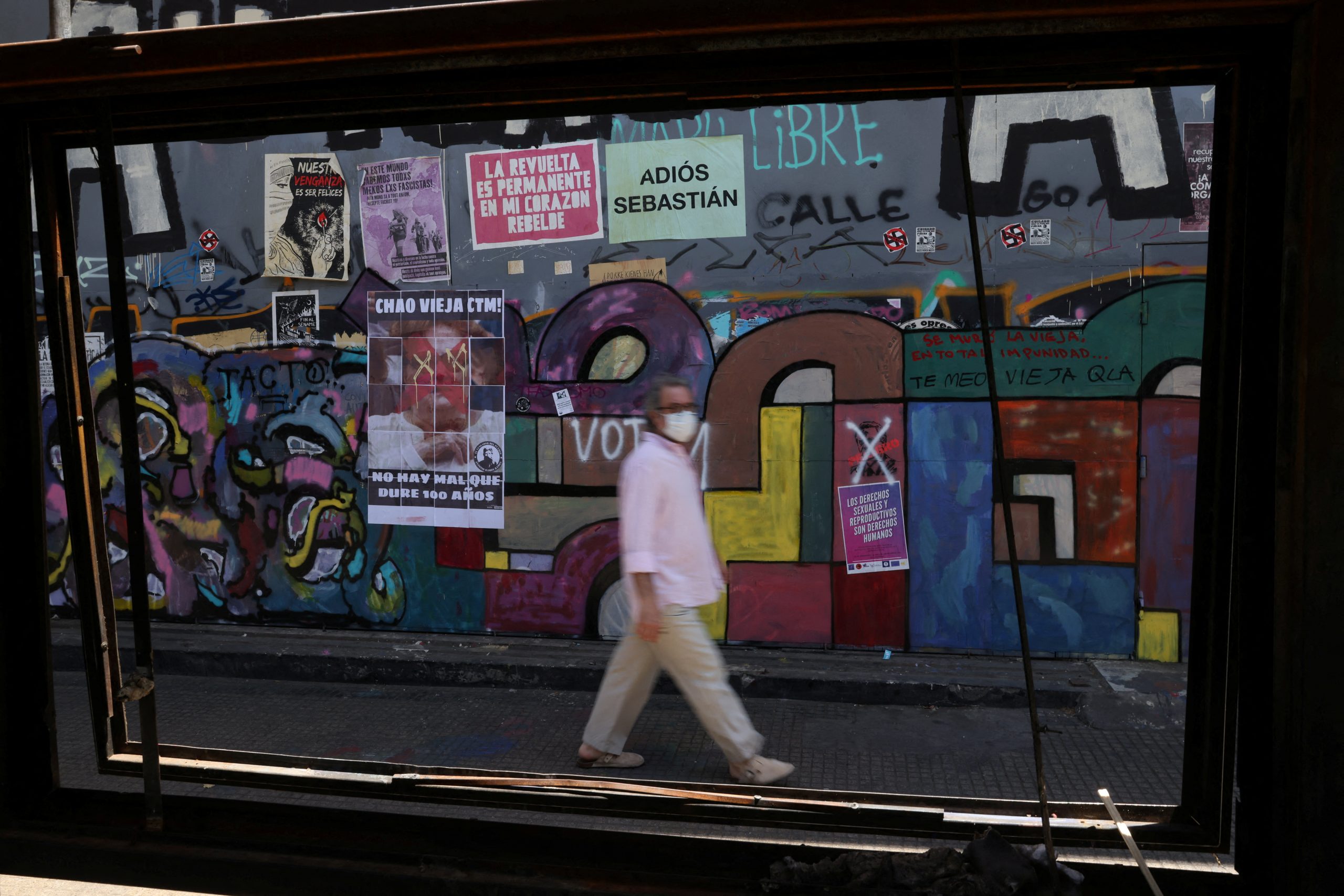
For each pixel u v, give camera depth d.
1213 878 1.70
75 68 1.80
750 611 5.67
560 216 5.80
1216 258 1.69
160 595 6.41
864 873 1.75
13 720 2.00
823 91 1.78
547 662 5.43
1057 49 1.65
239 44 1.74
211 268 6.26
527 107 1.88
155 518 6.40
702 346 5.67
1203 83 1.68
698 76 1.77
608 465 5.86
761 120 5.52
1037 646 5.40
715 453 5.66
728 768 4.11
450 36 1.68
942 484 5.44
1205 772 1.78
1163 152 5.10
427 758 4.30
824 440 5.56
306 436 6.21
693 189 5.62
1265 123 1.57
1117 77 1.69
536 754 4.36
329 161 6.06
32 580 2.02
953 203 5.34
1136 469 5.25
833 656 5.49
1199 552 1.76
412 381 6.05
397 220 6.00
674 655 3.75
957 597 5.46
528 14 1.65
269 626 6.31
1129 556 5.28
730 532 5.67
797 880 1.76
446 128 5.89
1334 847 1.50
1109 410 5.25
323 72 1.76
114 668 2.24
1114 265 5.20
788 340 5.56
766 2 1.59
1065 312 5.26
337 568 6.21
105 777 4.00
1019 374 5.32
